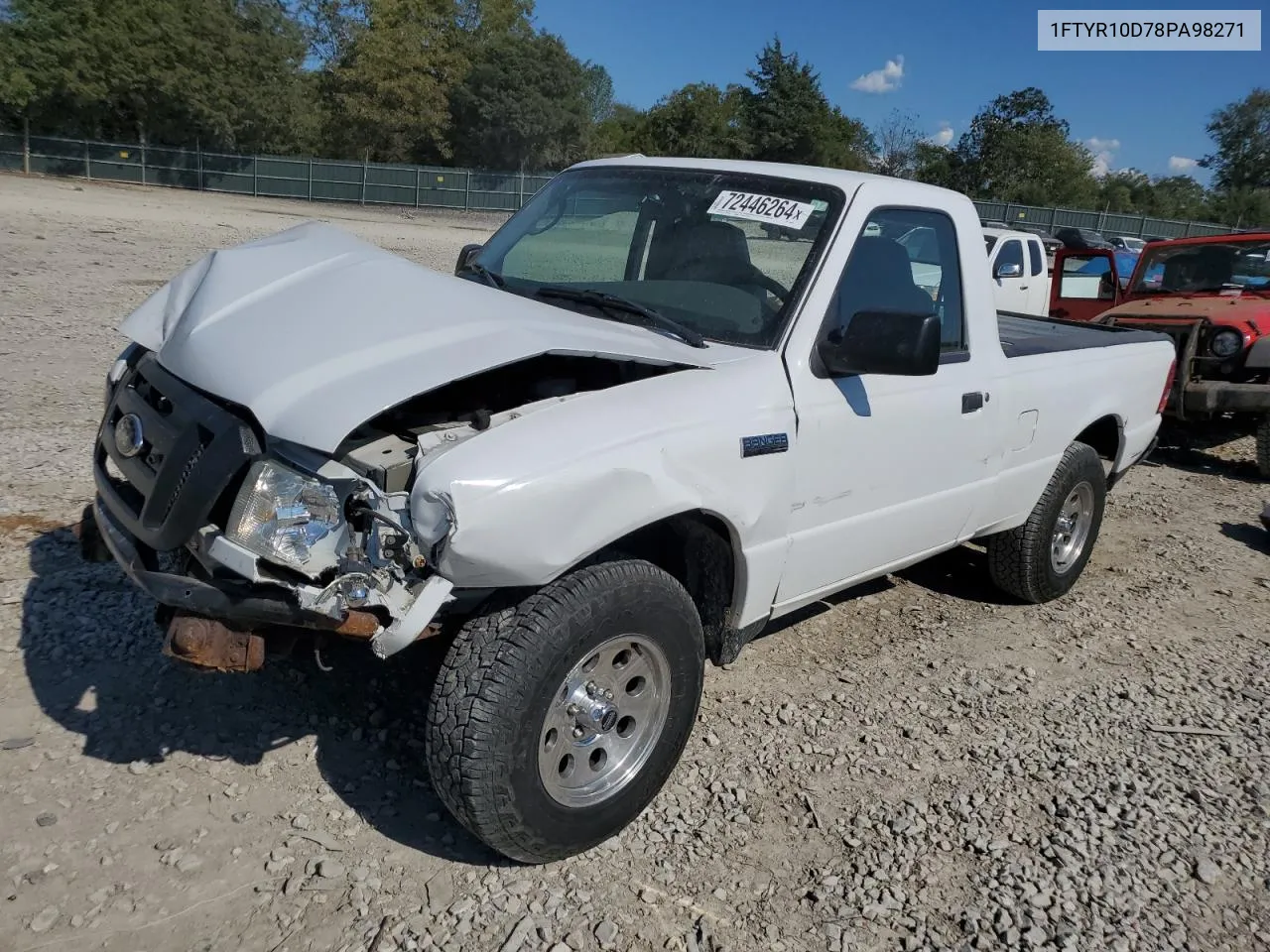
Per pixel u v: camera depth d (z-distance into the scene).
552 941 2.79
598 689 3.04
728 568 3.47
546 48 54.81
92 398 7.55
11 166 40.22
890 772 3.74
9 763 3.28
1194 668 4.84
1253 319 8.78
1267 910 3.17
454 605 2.90
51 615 4.17
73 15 42.12
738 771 3.66
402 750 3.55
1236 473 8.95
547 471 2.71
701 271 3.81
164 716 3.60
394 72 52.81
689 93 55.12
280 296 3.22
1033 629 5.16
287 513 2.69
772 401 3.37
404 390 2.68
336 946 2.70
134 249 17.62
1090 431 5.61
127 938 2.66
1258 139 60.50
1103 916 3.08
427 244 25.64
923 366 3.26
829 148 53.59
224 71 46.19
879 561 4.15
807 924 2.96
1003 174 52.94
